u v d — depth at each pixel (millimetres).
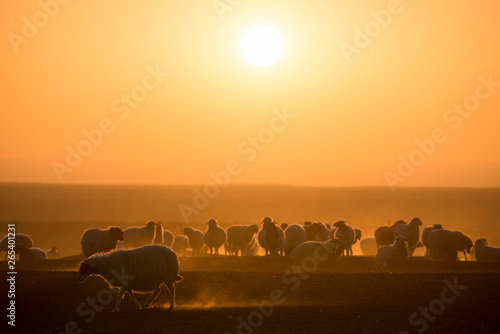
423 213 118188
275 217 114812
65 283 24766
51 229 80562
